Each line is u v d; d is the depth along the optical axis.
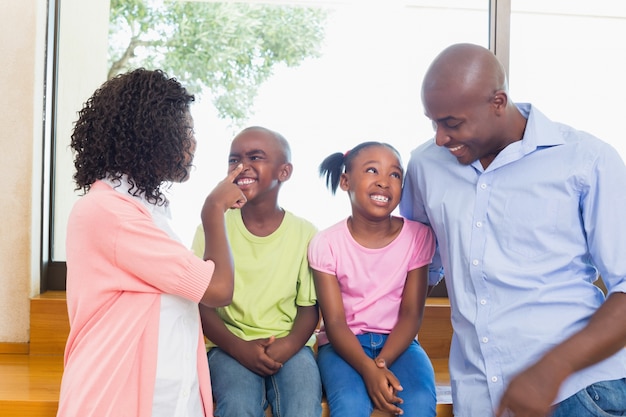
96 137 1.18
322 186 2.06
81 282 1.14
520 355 1.18
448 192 1.29
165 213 1.26
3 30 1.88
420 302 1.49
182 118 1.21
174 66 2.10
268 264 1.53
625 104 2.12
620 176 1.14
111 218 1.13
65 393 1.11
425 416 1.35
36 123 1.91
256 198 1.55
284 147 1.58
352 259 1.50
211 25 2.10
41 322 1.86
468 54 1.16
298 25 2.11
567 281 1.18
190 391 1.18
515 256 1.20
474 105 1.15
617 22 2.12
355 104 2.10
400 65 2.11
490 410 1.21
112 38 2.08
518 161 1.21
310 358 1.48
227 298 1.21
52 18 1.99
